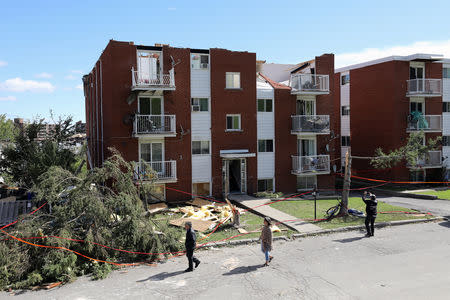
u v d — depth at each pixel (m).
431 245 12.07
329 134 24.05
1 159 20.41
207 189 21.52
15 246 9.64
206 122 21.20
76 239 10.50
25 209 16.50
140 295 8.48
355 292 8.38
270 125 22.77
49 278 9.54
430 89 26.92
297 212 17.30
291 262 10.57
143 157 20.00
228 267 10.27
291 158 23.33
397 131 26.34
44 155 17.94
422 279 9.08
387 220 15.43
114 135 19.20
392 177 26.61
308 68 25.42
